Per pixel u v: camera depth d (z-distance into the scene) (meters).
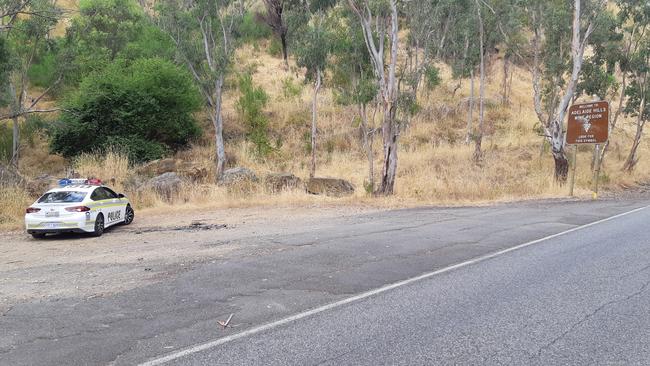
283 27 42.53
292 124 34.28
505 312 5.87
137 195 19.67
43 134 32.59
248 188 20.98
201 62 27.31
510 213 16.02
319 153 31.44
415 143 32.66
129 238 12.65
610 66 27.78
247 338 5.09
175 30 26.47
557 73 26.98
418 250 9.66
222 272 7.91
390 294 6.64
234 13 27.72
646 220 14.05
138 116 28.98
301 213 16.53
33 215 12.92
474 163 28.50
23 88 27.83
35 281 7.75
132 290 6.95
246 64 41.91
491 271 7.91
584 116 22.20
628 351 4.73
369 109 35.16
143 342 4.99
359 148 31.91
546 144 31.72
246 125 33.94
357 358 4.58
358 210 17.16
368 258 8.92
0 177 19.62
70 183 14.38
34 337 5.16
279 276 7.62
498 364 4.45
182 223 15.05
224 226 13.91
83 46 33.66
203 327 5.42
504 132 35.12
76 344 4.95
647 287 6.92
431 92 39.38
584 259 8.79
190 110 31.36
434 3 23.84
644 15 26.25
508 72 45.62
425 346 4.86
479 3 29.80
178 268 8.30
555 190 23.19
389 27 24.89
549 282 7.22
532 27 26.27
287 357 4.61
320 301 6.34
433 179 22.84
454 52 34.81
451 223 13.55
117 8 37.91
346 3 21.64
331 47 23.09
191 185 20.84
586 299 6.37
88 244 11.91
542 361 4.51
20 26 24.12
